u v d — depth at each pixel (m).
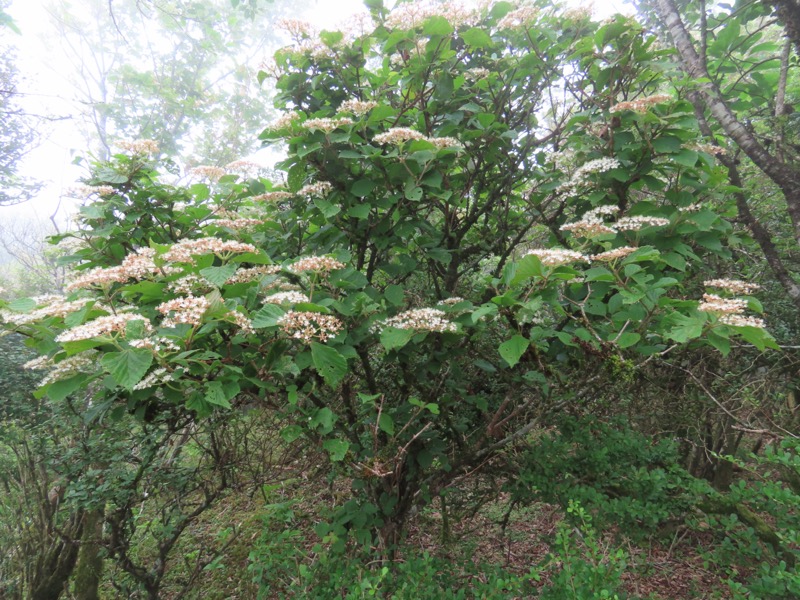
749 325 1.97
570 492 3.17
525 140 3.83
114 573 5.22
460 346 3.03
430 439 3.20
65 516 5.22
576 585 2.22
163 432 3.94
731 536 2.96
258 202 3.20
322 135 2.76
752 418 4.46
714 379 4.57
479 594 2.45
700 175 2.89
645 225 2.69
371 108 2.86
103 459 4.00
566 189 3.29
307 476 5.39
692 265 3.45
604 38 3.08
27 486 5.07
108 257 2.99
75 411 4.38
